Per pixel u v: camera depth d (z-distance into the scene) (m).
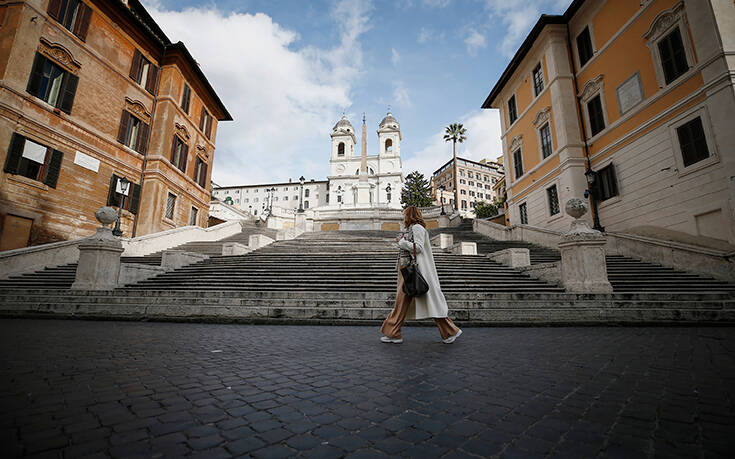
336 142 79.69
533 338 5.23
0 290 8.89
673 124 12.30
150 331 5.91
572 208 8.67
